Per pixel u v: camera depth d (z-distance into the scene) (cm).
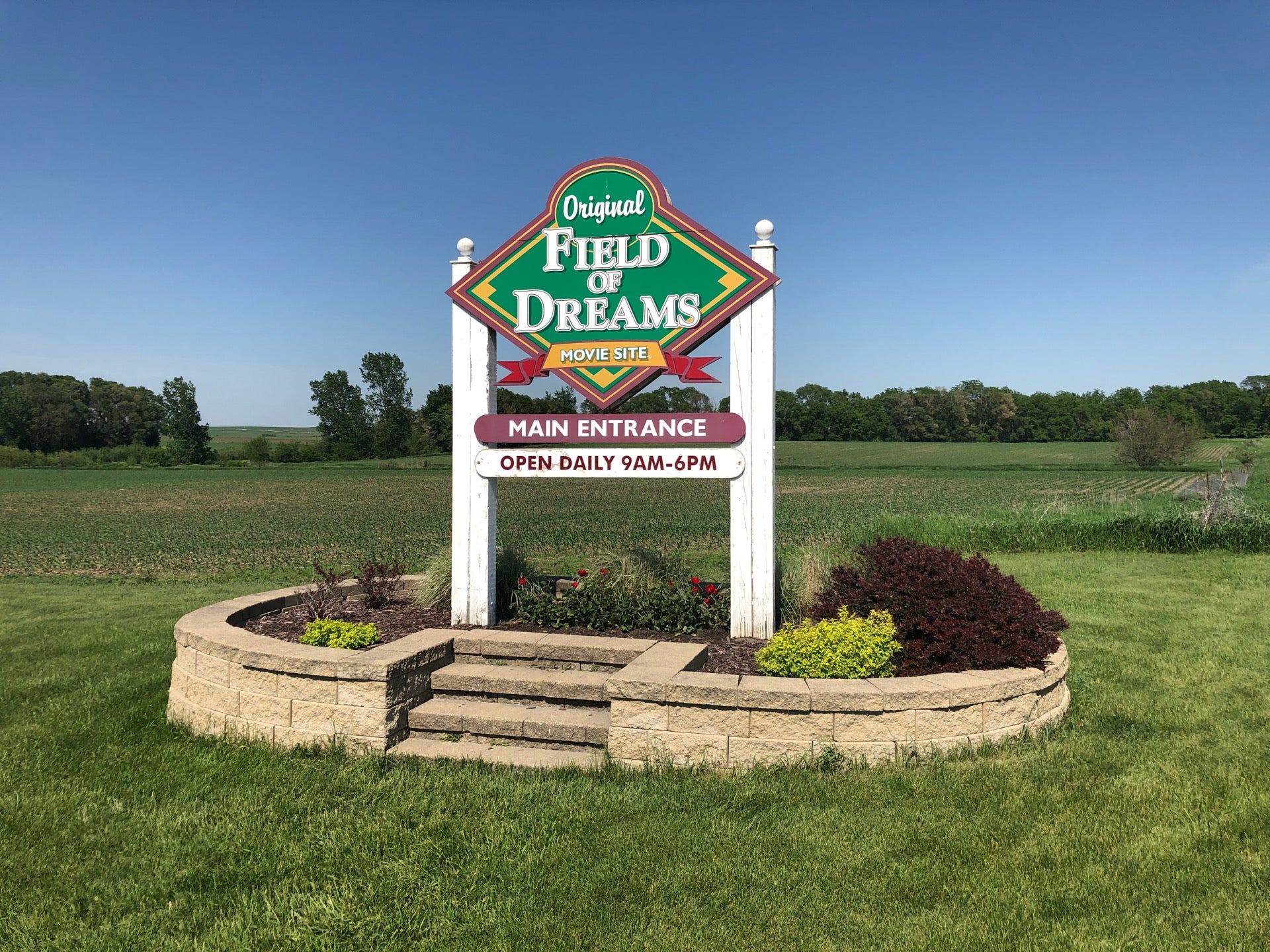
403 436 10300
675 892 360
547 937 328
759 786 461
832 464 7450
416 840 409
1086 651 795
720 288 679
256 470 7769
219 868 389
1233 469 6222
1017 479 5600
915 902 352
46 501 4372
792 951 318
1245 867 376
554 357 717
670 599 717
